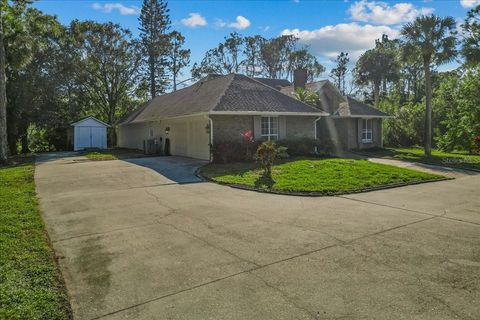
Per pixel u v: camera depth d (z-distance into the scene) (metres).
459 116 23.73
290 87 28.34
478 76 21.78
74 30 36.09
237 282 4.18
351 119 24.53
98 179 12.42
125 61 39.06
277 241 5.62
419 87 50.03
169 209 7.95
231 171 13.20
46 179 12.58
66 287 4.12
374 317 3.38
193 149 18.89
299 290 3.95
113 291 4.01
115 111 40.31
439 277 4.22
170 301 3.77
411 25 21.11
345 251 5.13
